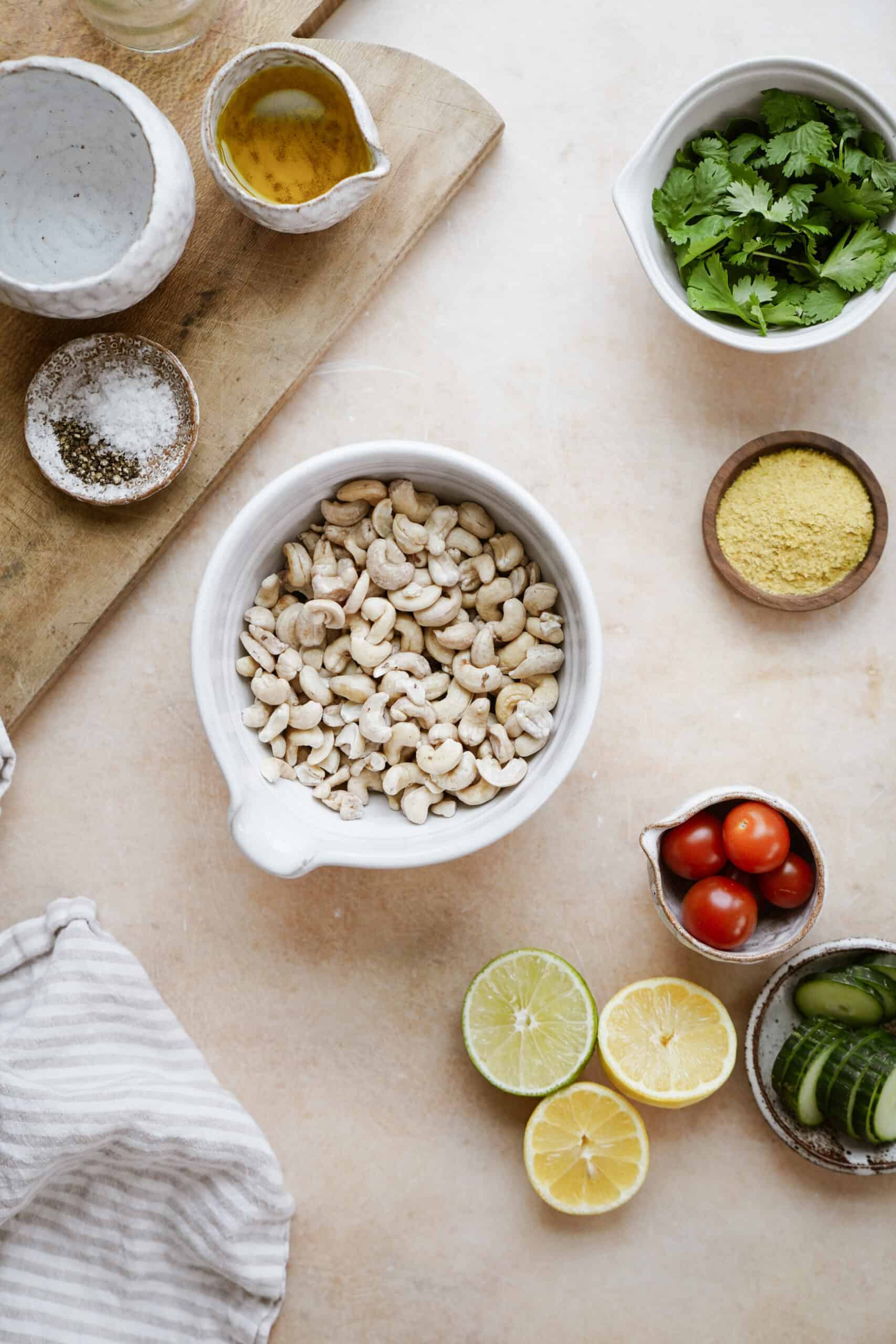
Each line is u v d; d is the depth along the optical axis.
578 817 0.78
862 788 0.78
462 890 0.78
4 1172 0.72
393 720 0.73
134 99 0.71
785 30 0.77
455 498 0.74
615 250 0.78
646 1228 0.78
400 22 0.78
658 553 0.78
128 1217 0.76
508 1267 0.78
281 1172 0.77
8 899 0.78
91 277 0.74
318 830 0.71
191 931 0.78
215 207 0.76
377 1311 0.78
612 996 0.78
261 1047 0.78
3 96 0.72
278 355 0.76
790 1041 0.74
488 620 0.74
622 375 0.78
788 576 0.76
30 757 0.78
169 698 0.78
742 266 0.74
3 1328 0.75
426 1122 0.78
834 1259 0.78
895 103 0.77
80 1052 0.75
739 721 0.78
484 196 0.78
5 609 0.76
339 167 0.75
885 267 0.72
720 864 0.74
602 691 0.78
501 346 0.78
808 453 0.75
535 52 0.78
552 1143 0.75
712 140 0.74
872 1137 0.72
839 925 0.78
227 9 0.75
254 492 0.78
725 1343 0.78
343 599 0.74
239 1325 0.76
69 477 0.74
